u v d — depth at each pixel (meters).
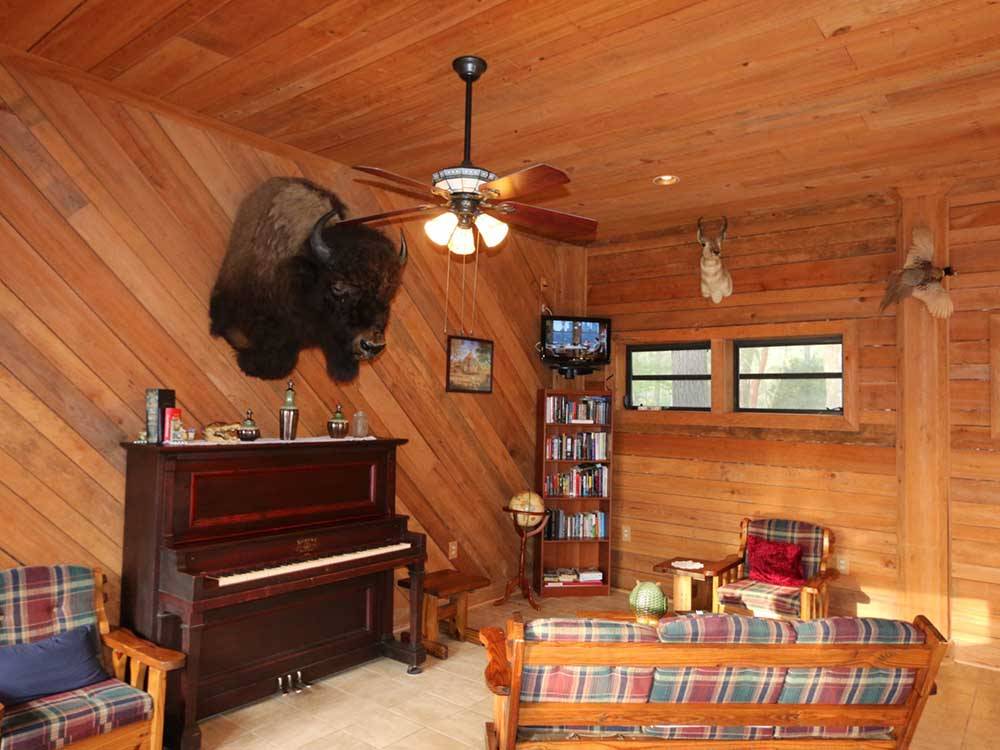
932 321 4.41
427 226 3.22
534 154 3.97
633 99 3.21
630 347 5.95
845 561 4.76
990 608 4.23
